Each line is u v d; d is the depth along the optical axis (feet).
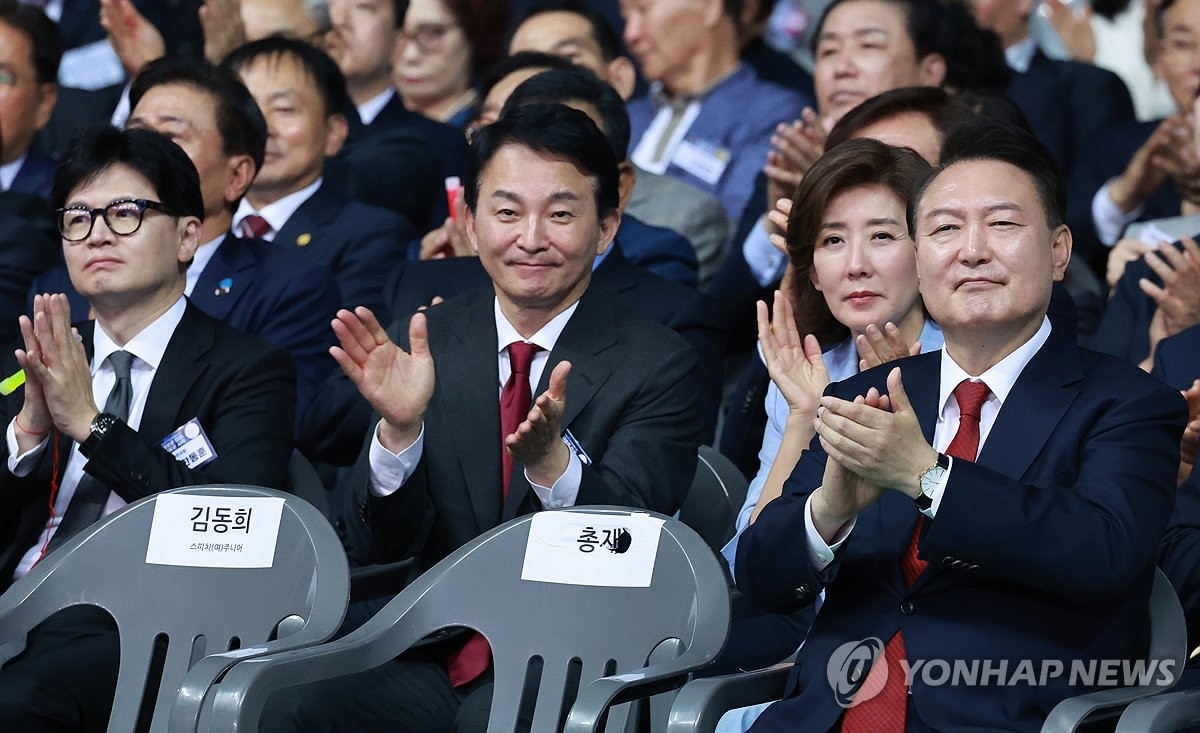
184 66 51.65
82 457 40.40
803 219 40.09
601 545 33.06
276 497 35.06
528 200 39.06
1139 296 51.60
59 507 40.42
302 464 42.22
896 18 57.98
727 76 70.23
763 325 38.86
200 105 50.55
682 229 60.08
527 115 39.73
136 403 40.96
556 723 32.50
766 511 32.78
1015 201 31.17
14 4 67.77
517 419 39.09
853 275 39.27
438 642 37.22
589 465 36.17
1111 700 28.68
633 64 77.92
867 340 35.17
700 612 31.30
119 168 40.93
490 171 39.68
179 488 35.81
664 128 70.49
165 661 34.96
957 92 51.29
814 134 52.65
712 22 69.67
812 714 31.09
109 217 40.70
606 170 40.01
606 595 32.76
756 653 38.63
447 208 69.56
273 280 51.13
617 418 39.04
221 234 51.88
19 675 36.04
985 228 31.22
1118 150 65.92
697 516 42.34
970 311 31.22
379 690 35.58
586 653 32.65
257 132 51.83
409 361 36.40
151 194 41.01
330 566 33.71
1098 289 55.67
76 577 35.63
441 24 79.05
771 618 39.73
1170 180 62.59
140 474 38.09
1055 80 71.41
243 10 73.36
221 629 34.65
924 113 43.98
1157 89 78.64
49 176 68.59
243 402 41.24
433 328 41.04
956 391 32.37
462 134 74.69
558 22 69.31
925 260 31.83
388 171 68.54
